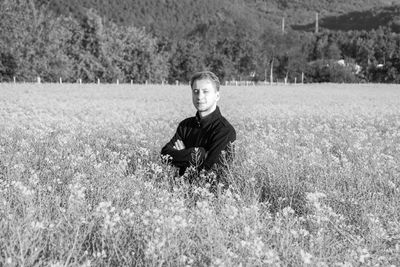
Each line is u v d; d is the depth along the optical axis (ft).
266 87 176.14
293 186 18.40
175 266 11.26
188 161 20.30
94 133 33.19
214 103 21.30
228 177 19.15
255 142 27.53
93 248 11.91
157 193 16.58
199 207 13.60
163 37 281.95
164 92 112.68
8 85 118.62
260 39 321.11
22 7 185.47
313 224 14.39
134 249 12.20
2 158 20.83
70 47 212.23
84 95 91.76
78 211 13.76
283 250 12.10
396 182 20.30
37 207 14.19
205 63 265.95
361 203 16.69
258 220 13.76
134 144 28.35
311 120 47.83
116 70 220.02
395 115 57.72
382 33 431.84
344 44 436.76
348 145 29.63
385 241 13.65
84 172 19.51
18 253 10.94
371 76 313.53
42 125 34.86
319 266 10.89
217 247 11.73
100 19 218.59
